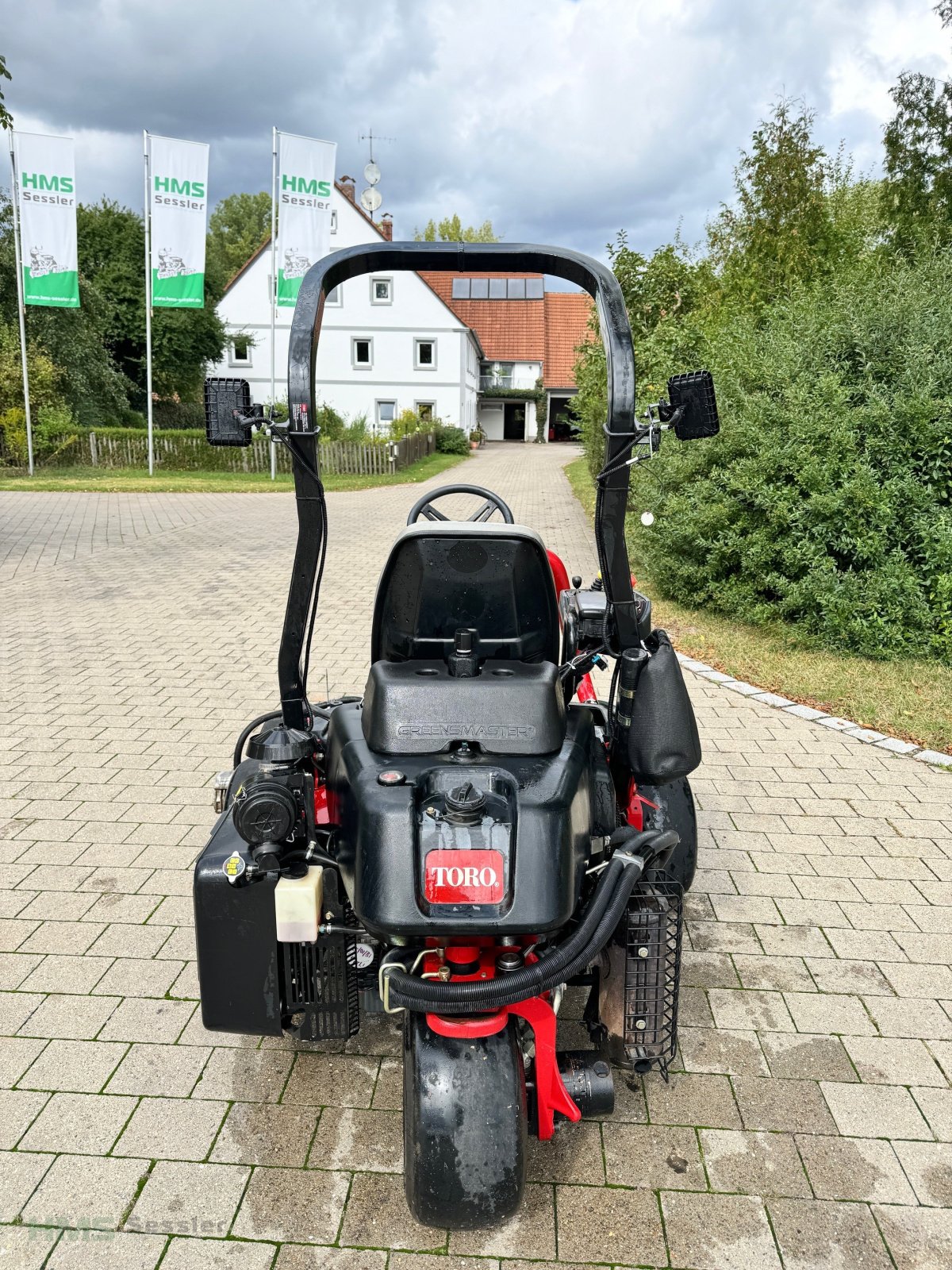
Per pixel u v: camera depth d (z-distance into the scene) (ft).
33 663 24.36
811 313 27.14
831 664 23.49
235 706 20.94
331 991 8.21
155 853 14.32
